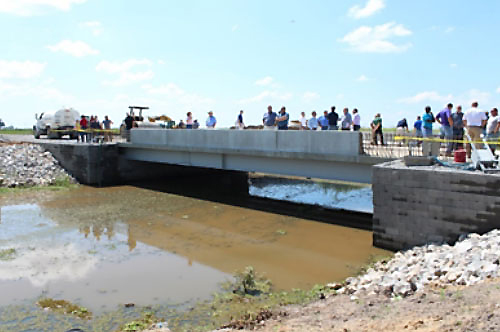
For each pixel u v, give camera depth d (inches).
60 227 526.0
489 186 334.3
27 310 289.7
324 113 690.2
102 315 281.6
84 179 900.0
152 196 762.8
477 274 254.5
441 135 503.2
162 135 824.3
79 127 1175.6
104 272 365.7
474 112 461.4
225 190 852.6
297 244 453.7
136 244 454.0
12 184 812.0
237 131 661.9
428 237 374.3
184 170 1045.8
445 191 360.5
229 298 305.7
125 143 908.0
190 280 345.7
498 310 183.2
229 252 426.0
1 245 445.4
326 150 539.5
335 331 201.5
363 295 266.7
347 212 627.8
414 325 188.5
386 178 400.2
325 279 345.4
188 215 603.2
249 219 578.9
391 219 400.8
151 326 261.9
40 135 1482.5
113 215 598.2
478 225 342.0
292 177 1051.9
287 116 640.4
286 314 258.4
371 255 398.9
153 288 328.5
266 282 339.6
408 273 298.8
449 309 199.9
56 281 344.2
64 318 277.4
